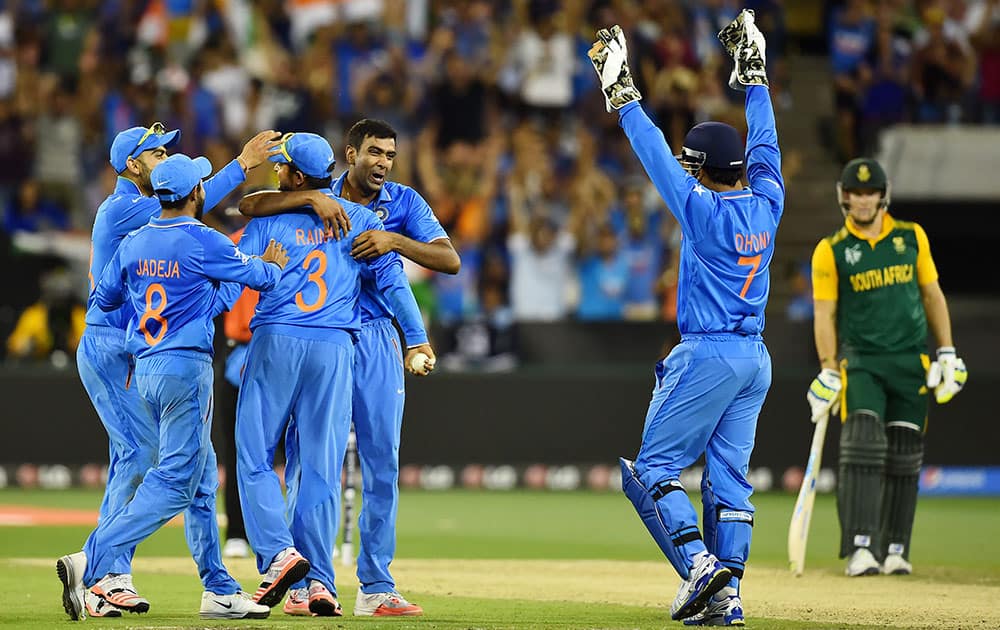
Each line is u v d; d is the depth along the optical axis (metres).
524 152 65.75
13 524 44.22
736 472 23.64
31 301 61.72
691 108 67.81
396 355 25.00
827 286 33.66
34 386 58.19
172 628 22.09
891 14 71.25
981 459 57.41
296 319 23.70
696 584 22.44
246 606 23.55
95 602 24.12
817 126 71.31
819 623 24.42
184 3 72.62
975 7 71.25
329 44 70.75
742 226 23.02
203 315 23.73
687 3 70.19
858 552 32.88
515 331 60.31
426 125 68.25
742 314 23.20
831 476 57.06
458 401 58.41
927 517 49.41
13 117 68.06
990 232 67.88
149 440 25.06
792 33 75.31
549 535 42.94
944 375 33.91
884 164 68.44
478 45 69.75
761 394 23.64
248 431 23.66
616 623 23.77
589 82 69.31
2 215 66.88
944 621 24.88
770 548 39.59
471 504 53.22
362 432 24.75
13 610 24.94
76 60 72.25
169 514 23.41
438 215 64.44
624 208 63.94
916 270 33.88
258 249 24.06
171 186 23.55
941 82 70.25
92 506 50.69
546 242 62.78
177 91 69.94
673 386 23.27
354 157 25.11
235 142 69.31
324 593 23.72
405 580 31.17
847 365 33.88
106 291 24.17
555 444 58.34
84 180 69.19
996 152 67.81
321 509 23.84
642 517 23.55
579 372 58.41
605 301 62.66
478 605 26.67
